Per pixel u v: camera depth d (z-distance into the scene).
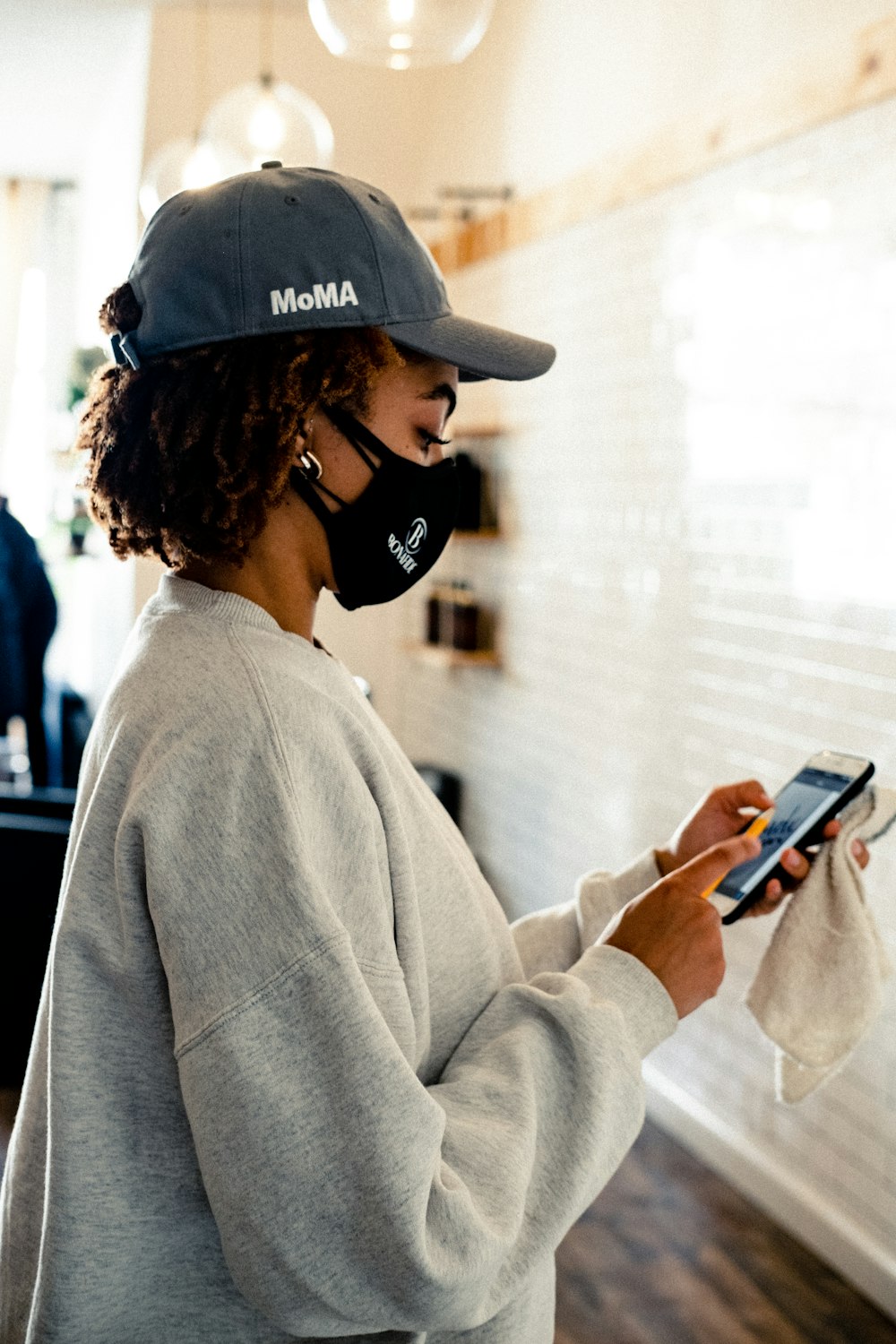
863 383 2.40
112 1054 0.80
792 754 2.65
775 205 2.68
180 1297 0.82
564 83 3.67
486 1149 0.78
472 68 4.35
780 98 2.62
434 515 0.90
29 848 2.80
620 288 3.35
